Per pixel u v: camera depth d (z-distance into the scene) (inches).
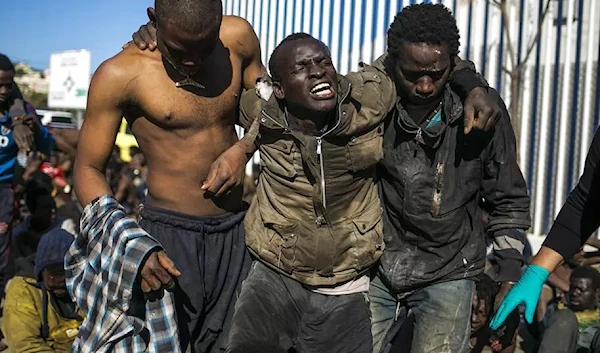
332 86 106.0
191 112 119.0
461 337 120.2
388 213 122.0
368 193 116.5
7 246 223.1
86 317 117.6
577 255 220.7
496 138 113.8
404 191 117.7
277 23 366.9
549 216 270.1
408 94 111.3
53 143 233.8
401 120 114.0
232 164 116.9
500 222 117.5
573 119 263.9
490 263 188.7
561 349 183.3
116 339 114.2
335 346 117.9
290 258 115.0
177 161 120.8
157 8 109.7
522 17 273.4
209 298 124.8
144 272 107.8
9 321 171.8
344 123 108.2
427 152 116.3
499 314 106.5
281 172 112.7
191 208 122.3
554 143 268.2
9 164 220.7
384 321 126.8
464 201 117.6
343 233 114.5
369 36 318.3
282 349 113.3
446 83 112.6
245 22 127.4
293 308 118.2
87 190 116.9
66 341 173.2
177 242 121.3
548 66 268.4
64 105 530.3
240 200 128.3
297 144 111.0
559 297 219.3
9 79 212.1
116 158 435.5
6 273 229.1
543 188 271.3
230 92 122.4
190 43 109.0
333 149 110.1
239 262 126.0
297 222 114.1
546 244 109.3
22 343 167.8
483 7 279.7
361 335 117.1
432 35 105.7
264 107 111.4
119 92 115.9
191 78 117.6
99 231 113.2
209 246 123.6
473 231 121.3
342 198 113.7
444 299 119.9
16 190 263.3
